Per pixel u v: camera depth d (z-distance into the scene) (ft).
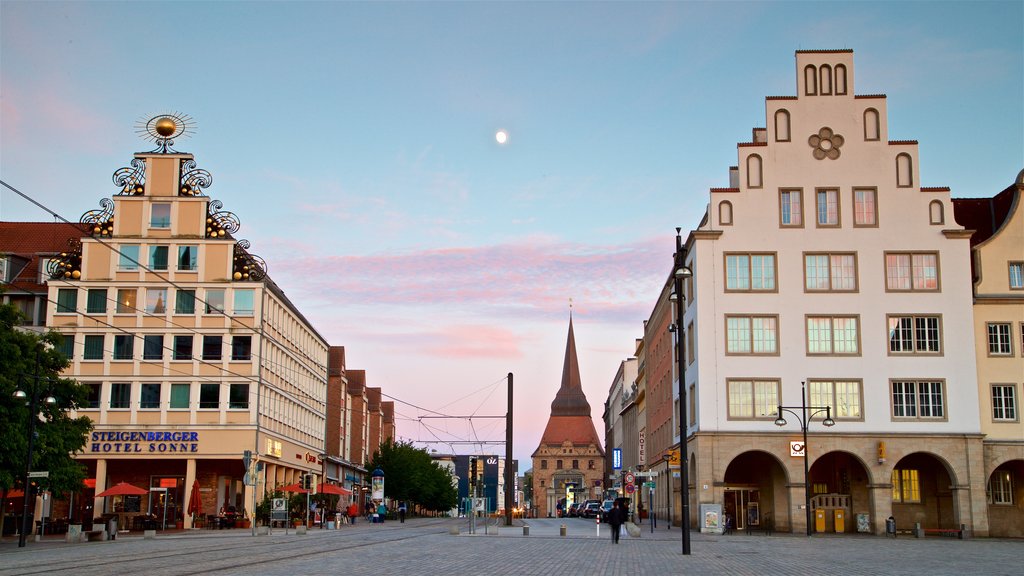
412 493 388.16
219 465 232.53
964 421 179.73
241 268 232.73
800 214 187.32
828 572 83.41
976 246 187.93
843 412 180.65
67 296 229.04
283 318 256.32
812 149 189.06
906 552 118.32
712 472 178.60
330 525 225.56
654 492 276.41
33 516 190.19
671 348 229.45
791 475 177.78
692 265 192.13
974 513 176.14
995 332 184.65
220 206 235.61
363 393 405.80
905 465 188.75
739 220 186.70
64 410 166.61
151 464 229.45
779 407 165.58
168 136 236.84
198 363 226.79
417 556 100.42
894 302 183.73
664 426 247.91
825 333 183.32
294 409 269.44
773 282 185.06
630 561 97.35
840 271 185.37
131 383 225.97
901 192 187.32
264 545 125.18
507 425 231.71
